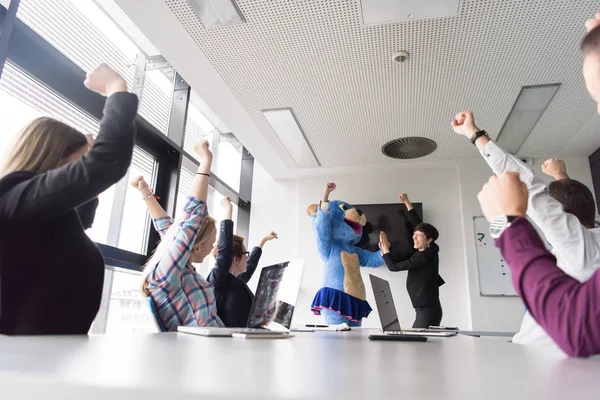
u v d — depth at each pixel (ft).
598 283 1.69
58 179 2.56
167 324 4.46
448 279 13.69
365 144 12.79
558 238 3.28
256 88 9.72
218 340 2.74
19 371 1.14
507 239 2.04
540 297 1.84
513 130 11.60
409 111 10.69
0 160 3.00
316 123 11.44
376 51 8.25
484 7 6.98
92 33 8.50
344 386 1.06
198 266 14.05
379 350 2.37
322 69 8.91
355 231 10.68
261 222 15.94
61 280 2.72
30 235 2.60
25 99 6.64
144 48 10.17
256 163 16.72
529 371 1.42
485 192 2.28
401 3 6.88
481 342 3.55
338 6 6.99
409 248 13.93
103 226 8.66
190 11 7.26
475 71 8.89
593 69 2.17
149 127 9.37
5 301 2.52
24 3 6.77
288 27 7.57
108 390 0.97
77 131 3.22
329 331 5.75
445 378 1.24
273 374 1.23
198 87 9.86
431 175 14.79
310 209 11.43
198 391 0.94
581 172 13.29
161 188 10.37
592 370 1.44
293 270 4.42
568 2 6.84
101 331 8.61
